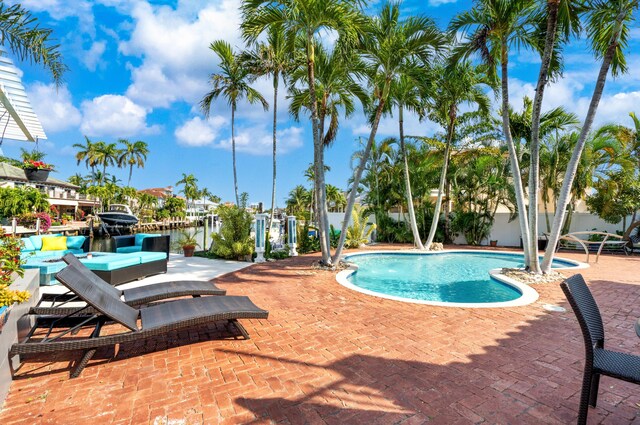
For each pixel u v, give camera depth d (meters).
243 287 7.19
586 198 15.46
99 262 6.46
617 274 8.85
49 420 2.48
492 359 3.57
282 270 9.38
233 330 4.44
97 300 3.51
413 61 9.54
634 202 13.97
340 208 42.19
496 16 7.94
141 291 4.86
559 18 7.96
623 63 8.02
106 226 29.31
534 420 2.50
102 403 2.71
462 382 3.07
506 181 16.23
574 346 3.94
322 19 8.26
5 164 26.03
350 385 3.02
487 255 14.45
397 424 2.45
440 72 11.08
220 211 11.78
